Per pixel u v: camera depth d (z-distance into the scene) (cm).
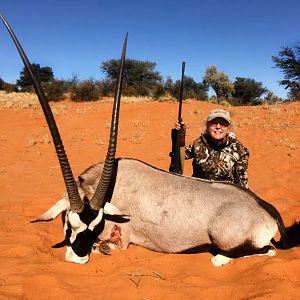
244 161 307
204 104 1129
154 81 2467
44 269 241
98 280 230
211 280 228
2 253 263
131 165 280
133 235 272
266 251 251
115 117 239
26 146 678
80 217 241
